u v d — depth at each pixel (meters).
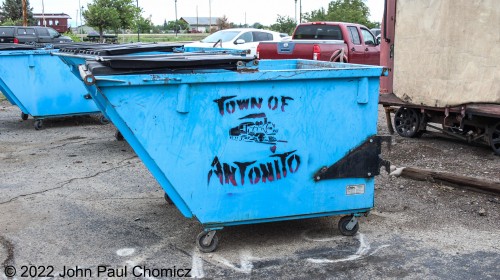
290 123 4.18
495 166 6.74
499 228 4.83
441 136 8.36
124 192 6.00
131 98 3.87
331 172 4.34
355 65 4.82
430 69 7.64
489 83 7.04
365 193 4.49
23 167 7.21
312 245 4.46
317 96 4.20
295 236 4.66
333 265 4.08
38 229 4.84
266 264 4.10
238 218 4.23
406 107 8.39
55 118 11.41
